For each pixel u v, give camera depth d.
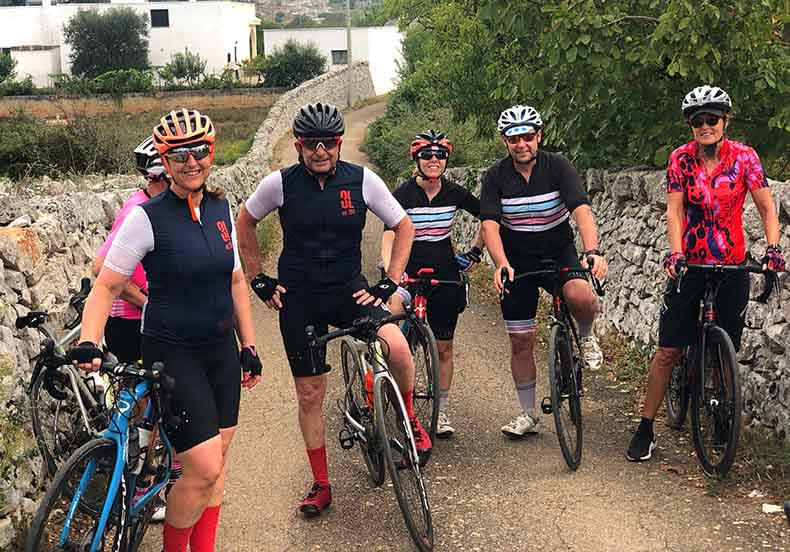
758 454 5.18
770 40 8.55
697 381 5.28
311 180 4.78
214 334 3.98
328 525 4.92
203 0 58.12
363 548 4.63
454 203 6.14
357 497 5.26
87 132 18.92
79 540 3.62
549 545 4.52
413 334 6.06
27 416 4.72
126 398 3.85
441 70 13.59
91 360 3.64
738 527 4.56
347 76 49.28
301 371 4.98
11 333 4.87
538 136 5.64
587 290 5.54
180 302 3.91
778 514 4.65
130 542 3.88
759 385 5.67
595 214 9.51
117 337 4.99
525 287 5.88
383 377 4.70
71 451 5.17
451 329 6.18
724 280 5.20
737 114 8.82
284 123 38.31
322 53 59.91
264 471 5.73
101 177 14.03
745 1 7.94
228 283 4.05
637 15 8.72
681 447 5.68
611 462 5.52
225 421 4.11
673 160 5.25
